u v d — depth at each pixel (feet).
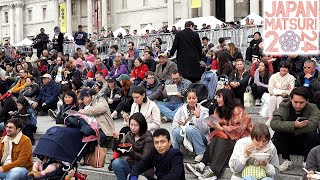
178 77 45.65
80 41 102.99
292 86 39.29
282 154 30.50
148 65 59.41
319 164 24.71
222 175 30.01
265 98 41.70
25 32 259.80
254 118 41.78
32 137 42.34
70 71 66.64
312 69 38.70
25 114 41.32
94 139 32.07
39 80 67.56
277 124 29.22
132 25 216.95
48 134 30.96
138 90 35.50
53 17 244.01
